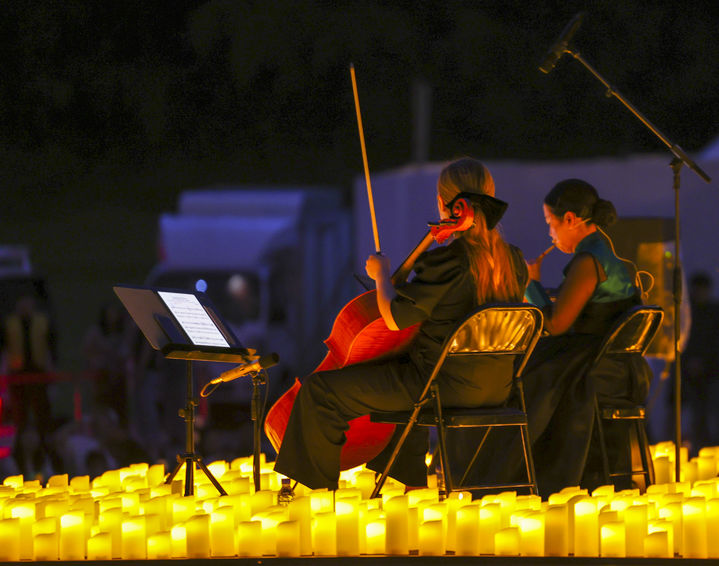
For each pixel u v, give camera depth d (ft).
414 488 61.41
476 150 304.91
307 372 191.83
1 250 170.71
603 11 280.72
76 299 379.55
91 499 53.31
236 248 191.11
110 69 307.17
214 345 55.21
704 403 122.83
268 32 289.94
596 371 62.28
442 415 54.03
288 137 314.35
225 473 61.87
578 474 60.44
